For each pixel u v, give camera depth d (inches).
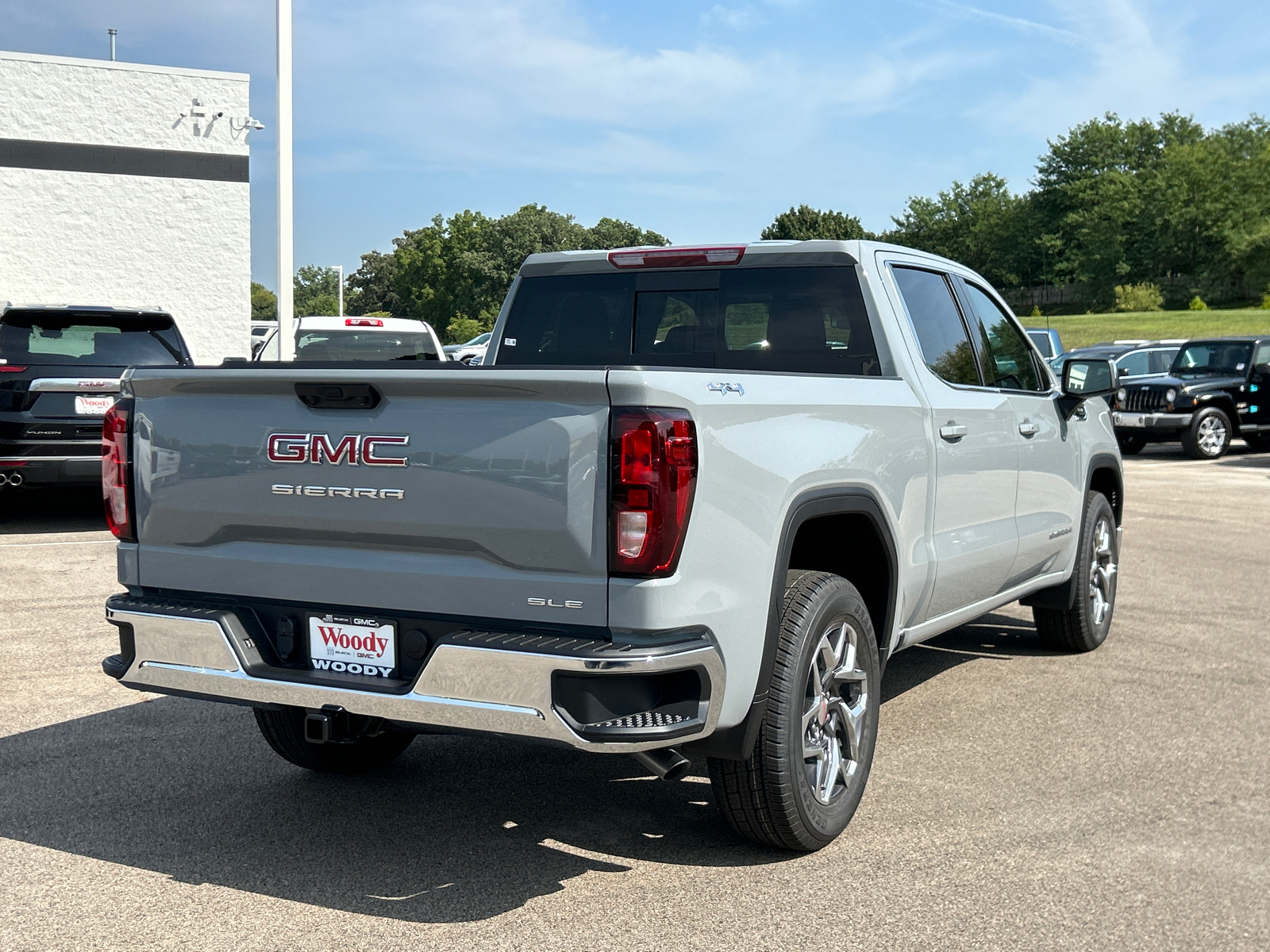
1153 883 135.6
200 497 137.3
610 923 125.6
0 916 126.6
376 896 132.4
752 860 142.8
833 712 149.6
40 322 407.2
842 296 181.5
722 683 122.9
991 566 199.8
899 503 163.2
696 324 193.6
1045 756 182.1
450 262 5032.0
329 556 130.7
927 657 250.4
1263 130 5049.2
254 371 130.4
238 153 945.5
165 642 137.3
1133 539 415.2
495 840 149.3
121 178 917.8
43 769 174.9
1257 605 304.5
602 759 183.2
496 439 119.9
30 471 400.2
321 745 169.5
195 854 144.2
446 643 119.5
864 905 129.9
